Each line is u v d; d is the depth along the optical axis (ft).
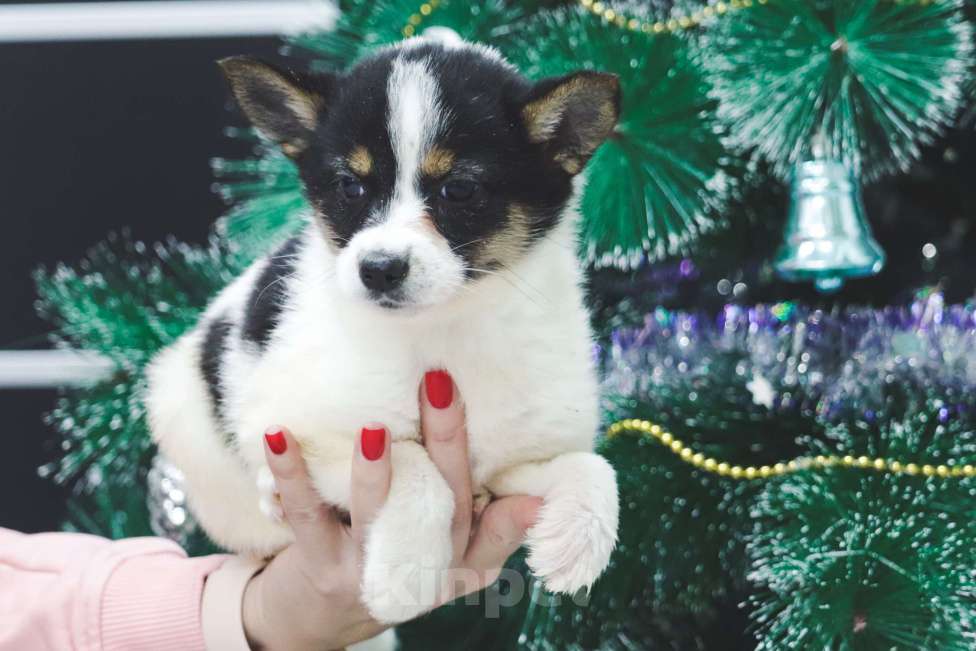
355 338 2.17
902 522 2.38
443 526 2.09
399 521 2.06
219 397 2.31
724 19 2.49
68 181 4.05
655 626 2.80
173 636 2.25
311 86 2.27
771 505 2.52
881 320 2.62
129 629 2.25
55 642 2.25
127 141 4.04
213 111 4.00
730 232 2.94
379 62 2.26
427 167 2.17
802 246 2.62
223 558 2.39
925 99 2.42
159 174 4.05
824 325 2.65
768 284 2.96
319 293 2.25
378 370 2.16
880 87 2.42
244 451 2.23
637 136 2.48
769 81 2.43
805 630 2.39
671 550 2.59
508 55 2.57
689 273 2.96
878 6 2.41
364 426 2.06
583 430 2.23
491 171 2.19
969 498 2.39
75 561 2.34
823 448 2.50
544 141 2.24
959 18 2.50
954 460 2.41
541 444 2.21
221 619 2.25
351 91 2.23
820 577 2.40
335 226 2.23
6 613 2.28
